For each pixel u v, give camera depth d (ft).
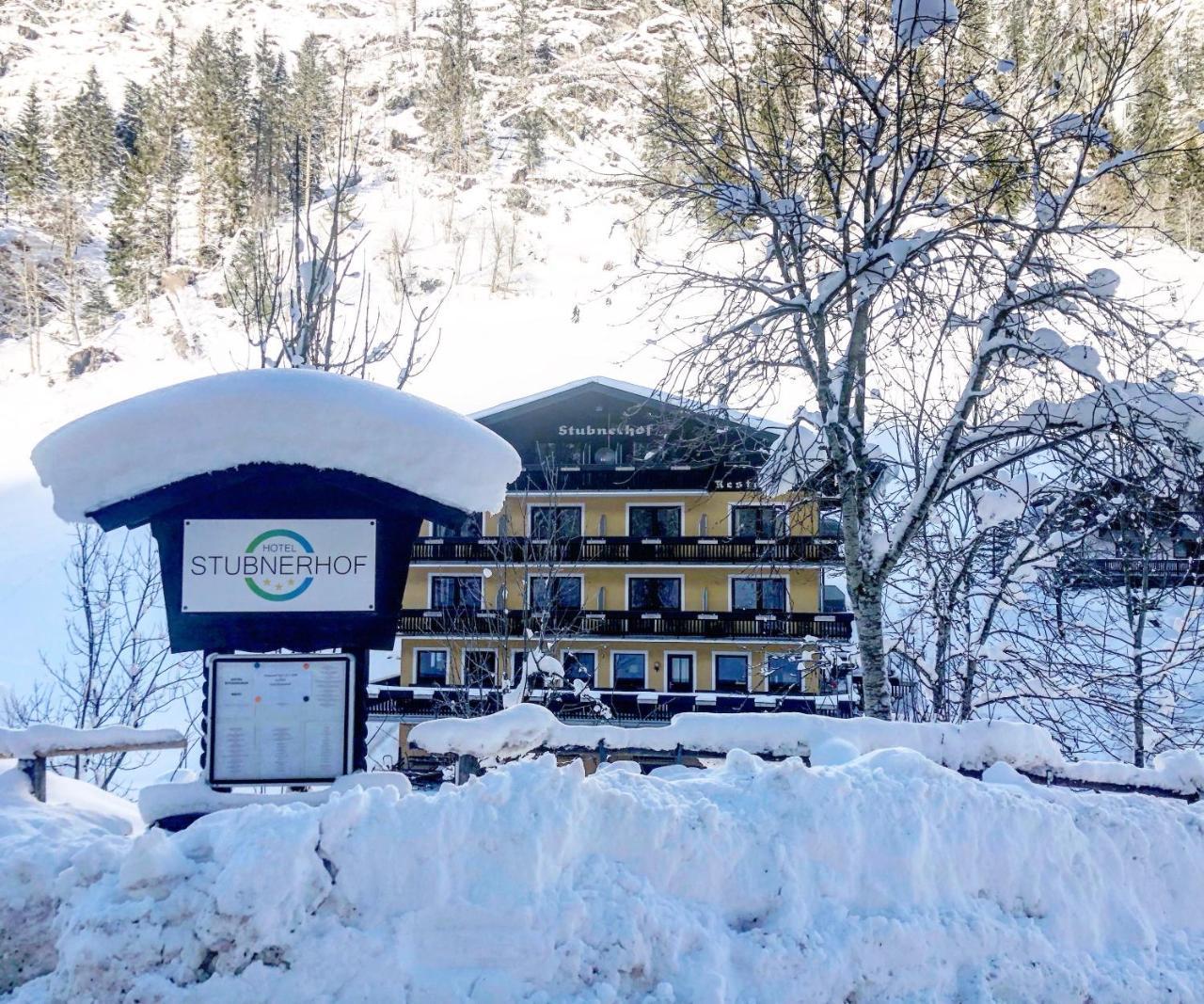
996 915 12.84
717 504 78.13
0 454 180.75
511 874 11.50
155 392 16.51
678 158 35.17
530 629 67.56
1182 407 27.76
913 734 17.93
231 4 553.23
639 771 16.63
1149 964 12.79
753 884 12.41
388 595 17.02
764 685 72.33
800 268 32.24
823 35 31.99
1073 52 32.01
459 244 288.30
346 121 44.57
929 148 31.55
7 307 253.24
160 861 10.98
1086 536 32.50
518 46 459.32
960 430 29.25
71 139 319.27
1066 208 29.27
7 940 11.71
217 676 16.31
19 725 48.55
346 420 16.46
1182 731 32.14
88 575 55.83
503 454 17.08
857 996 11.77
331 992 10.67
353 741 16.53
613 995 11.06
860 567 30.30
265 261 41.24
